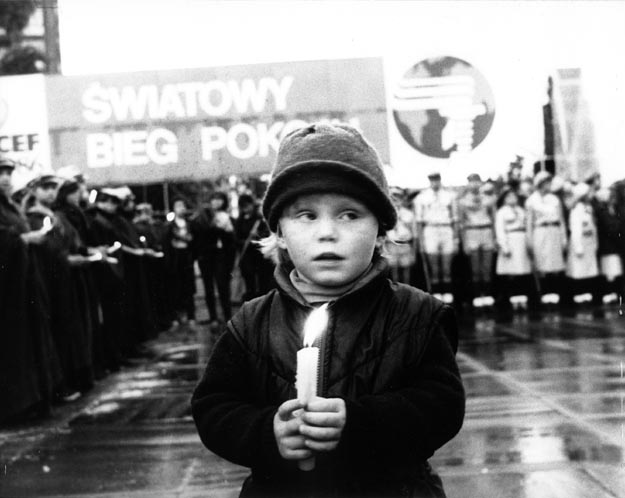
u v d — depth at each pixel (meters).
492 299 12.94
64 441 5.00
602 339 8.76
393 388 1.67
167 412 5.83
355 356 1.67
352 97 7.90
